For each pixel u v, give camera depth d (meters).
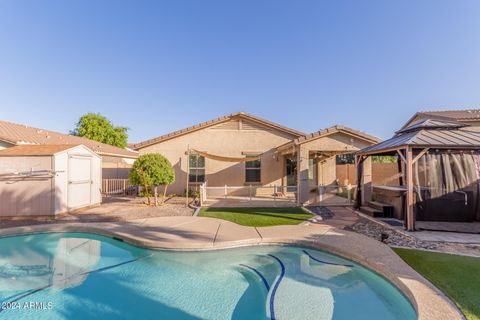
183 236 8.29
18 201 11.21
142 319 4.89
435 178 10.20
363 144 14.23
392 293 5.29
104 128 43.94
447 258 6.23
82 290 5.97
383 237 7.54
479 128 19.97
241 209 13.27
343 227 9.48
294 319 4.65
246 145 19.52
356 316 4.70
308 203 14.32
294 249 7.89
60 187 11.73
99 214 12.20
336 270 6.76
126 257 7.78
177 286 6.10
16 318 4.91
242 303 5.38
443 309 3.94
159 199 17.23
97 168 14.70
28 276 6.66
